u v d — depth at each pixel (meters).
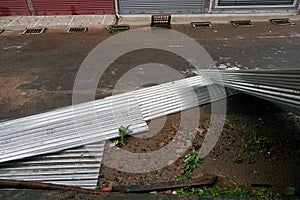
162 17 7.07
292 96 2.24
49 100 3.97
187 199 2.06
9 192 2.05
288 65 4.89
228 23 7.21
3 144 3.02
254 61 5.07
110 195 2.08
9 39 6.32
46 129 3.24
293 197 2.17
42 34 6.59
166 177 2.61
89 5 7.66
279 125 3.26
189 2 7.58
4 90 4.24
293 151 2.87
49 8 7.70
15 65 5.05
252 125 3.27
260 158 2.79
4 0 7.48
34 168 2.72
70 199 2.00
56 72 4.77
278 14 7.76
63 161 2.81
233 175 2.60
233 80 3.63
